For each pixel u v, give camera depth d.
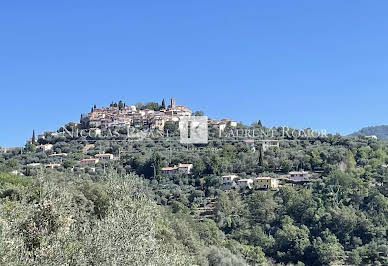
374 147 182.38
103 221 20.45
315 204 126.44
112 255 18.05
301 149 179.50
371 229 117.38
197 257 55.06
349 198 134.12
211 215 125.81
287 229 116.56
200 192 138.50
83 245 17.98
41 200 19.67
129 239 19.72
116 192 27.80
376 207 128.88
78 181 37.69
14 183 47.44
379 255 109.44
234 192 140.62
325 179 146.25
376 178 151.62
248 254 95.81
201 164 154.12
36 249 16.69
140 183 28.75
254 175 158.25
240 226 122.44
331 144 188.12
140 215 23.31
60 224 19.22
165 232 43.28
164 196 132.75
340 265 105.56
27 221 18.55
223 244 95.00
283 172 160.62
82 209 26.92
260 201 130.12
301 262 106.31
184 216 93.38
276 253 112.62
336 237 116.62
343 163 161.88
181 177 151.00
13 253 15.91
